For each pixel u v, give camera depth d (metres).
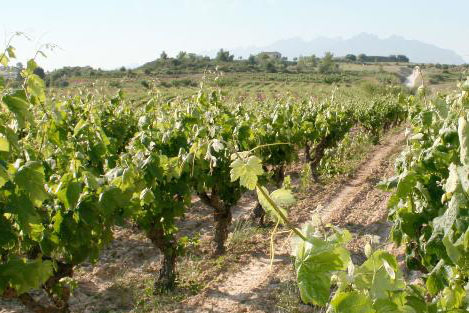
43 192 3.06
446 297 1.69
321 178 13.18
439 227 1.89
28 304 4.25
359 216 9.76
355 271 1.49
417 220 3.44
